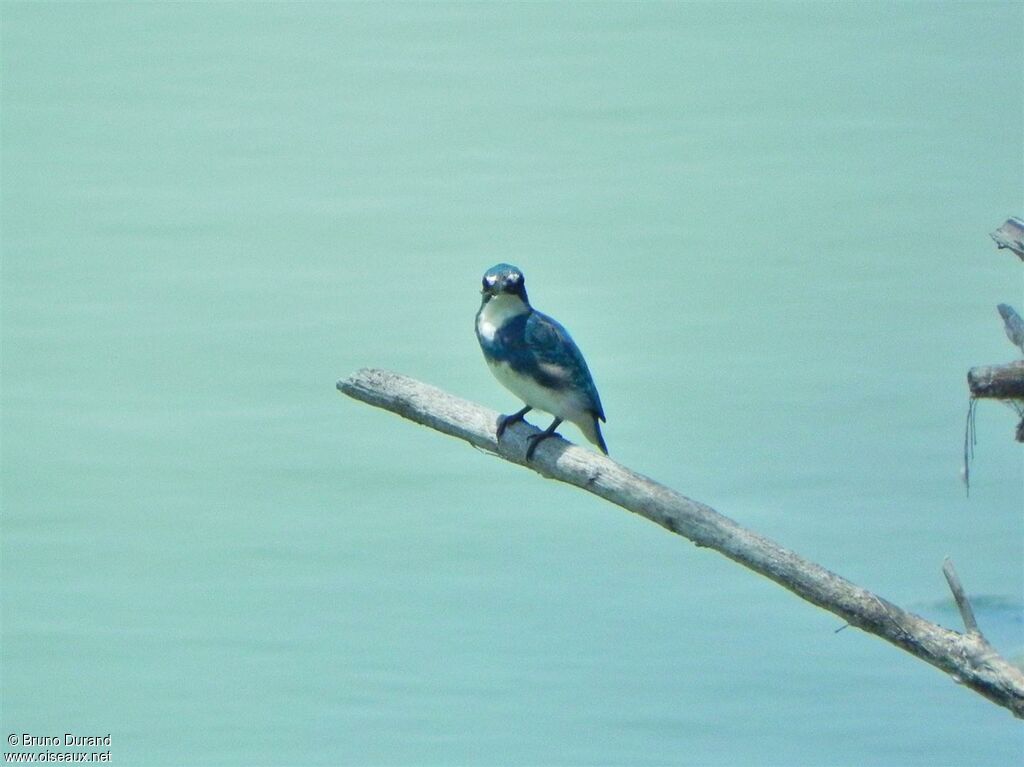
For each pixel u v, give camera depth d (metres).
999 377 10.74
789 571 10.47
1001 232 12.62
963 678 9.87
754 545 10.67
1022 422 11.30
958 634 9.98
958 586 10.08
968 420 11.95
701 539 10.99
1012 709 9.67
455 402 12.89
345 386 13.26
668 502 11.23
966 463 12.26
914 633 10.02
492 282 13.59
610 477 11.77
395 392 13.06
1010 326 12.30
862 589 10.28
